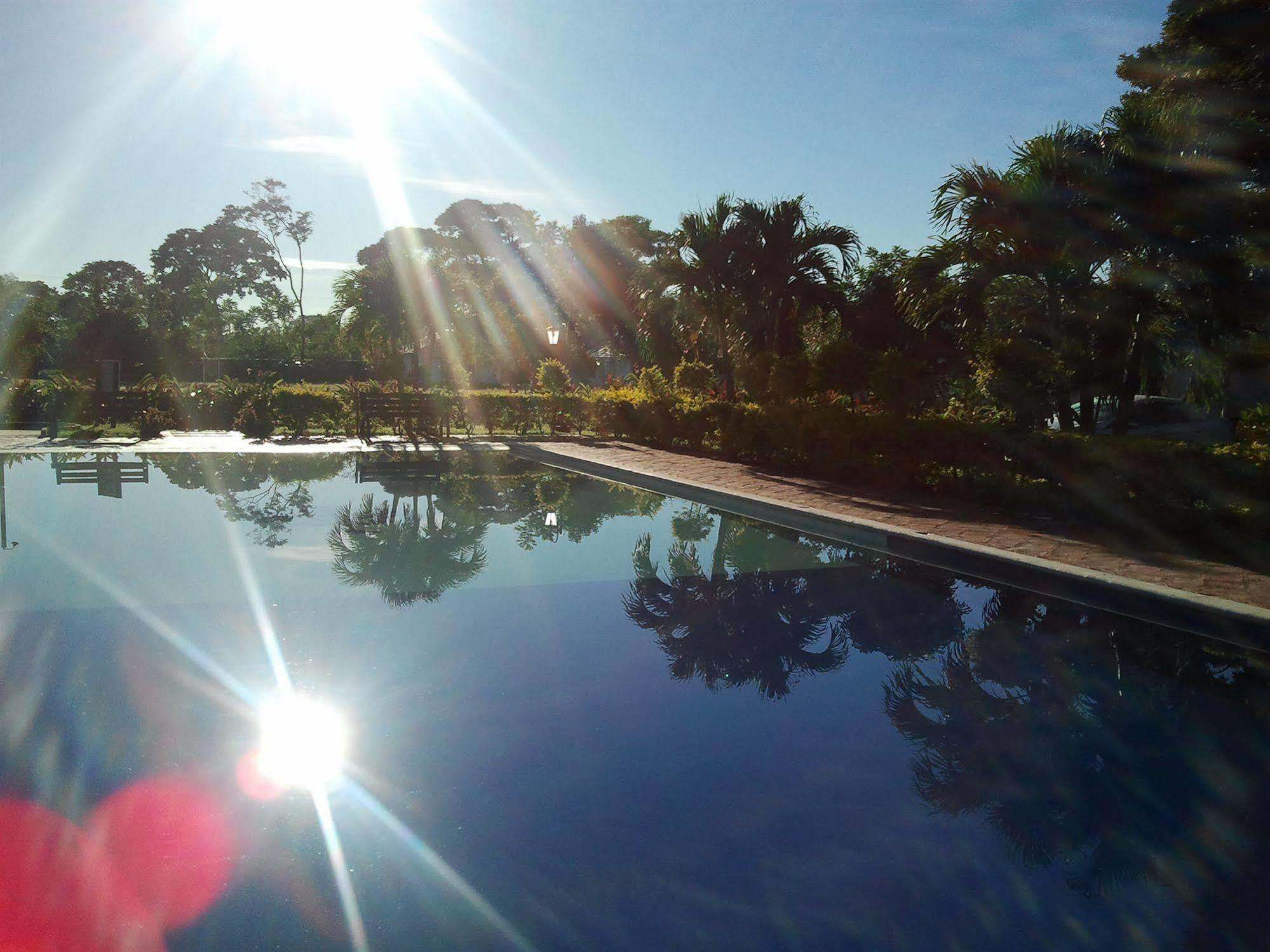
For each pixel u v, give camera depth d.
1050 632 5.14
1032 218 9.75
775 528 8.67
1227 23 9.33
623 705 3.84
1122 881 2.48
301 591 5.77
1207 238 8.99
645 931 2.20
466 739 3.43
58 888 2.33
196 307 59.41
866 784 3.10
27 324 46.19
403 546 7.47
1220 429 10.84
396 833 2.67
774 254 16.67
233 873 2.43
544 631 4.99
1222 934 2.23
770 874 2.49
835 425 11.26
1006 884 2.46
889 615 5.51
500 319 43.12
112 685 3.93
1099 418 12.03
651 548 7.56
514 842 2.64
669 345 24.39
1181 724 3.73
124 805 2.81
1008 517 8.29
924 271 11.12
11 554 6.73
